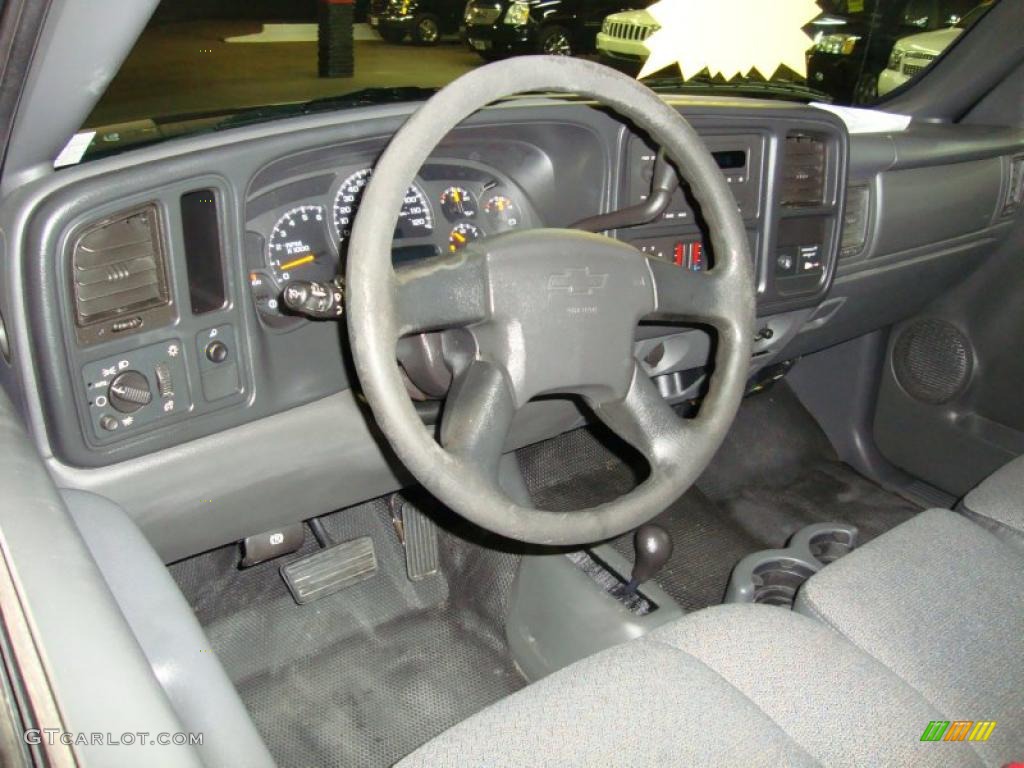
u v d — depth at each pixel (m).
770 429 2.37
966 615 1.13
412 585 1.79
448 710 1.59
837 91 2.22
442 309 0.98
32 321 1.01
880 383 2.28
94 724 0.63
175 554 1.37
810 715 0.95
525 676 1.65
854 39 2.16
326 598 1.74
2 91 0.90
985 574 1.20
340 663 1.65
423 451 0.95
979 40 1.99
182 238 1.09
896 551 1.24
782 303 1.71
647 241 1.51
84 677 0.66
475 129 1.31
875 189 1.83
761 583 1.69
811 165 1.67
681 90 1.66
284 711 1.57
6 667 0.68
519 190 1.45
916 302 2.11
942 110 2.07
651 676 0.94
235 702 0.92
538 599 1.64
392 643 1.70
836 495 2.24
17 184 1.03
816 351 2.23
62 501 0.87
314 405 1.35
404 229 1.36
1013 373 2.03
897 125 1.93
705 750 0.85
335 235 1.30
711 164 1.12
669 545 1.50
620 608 1.54
